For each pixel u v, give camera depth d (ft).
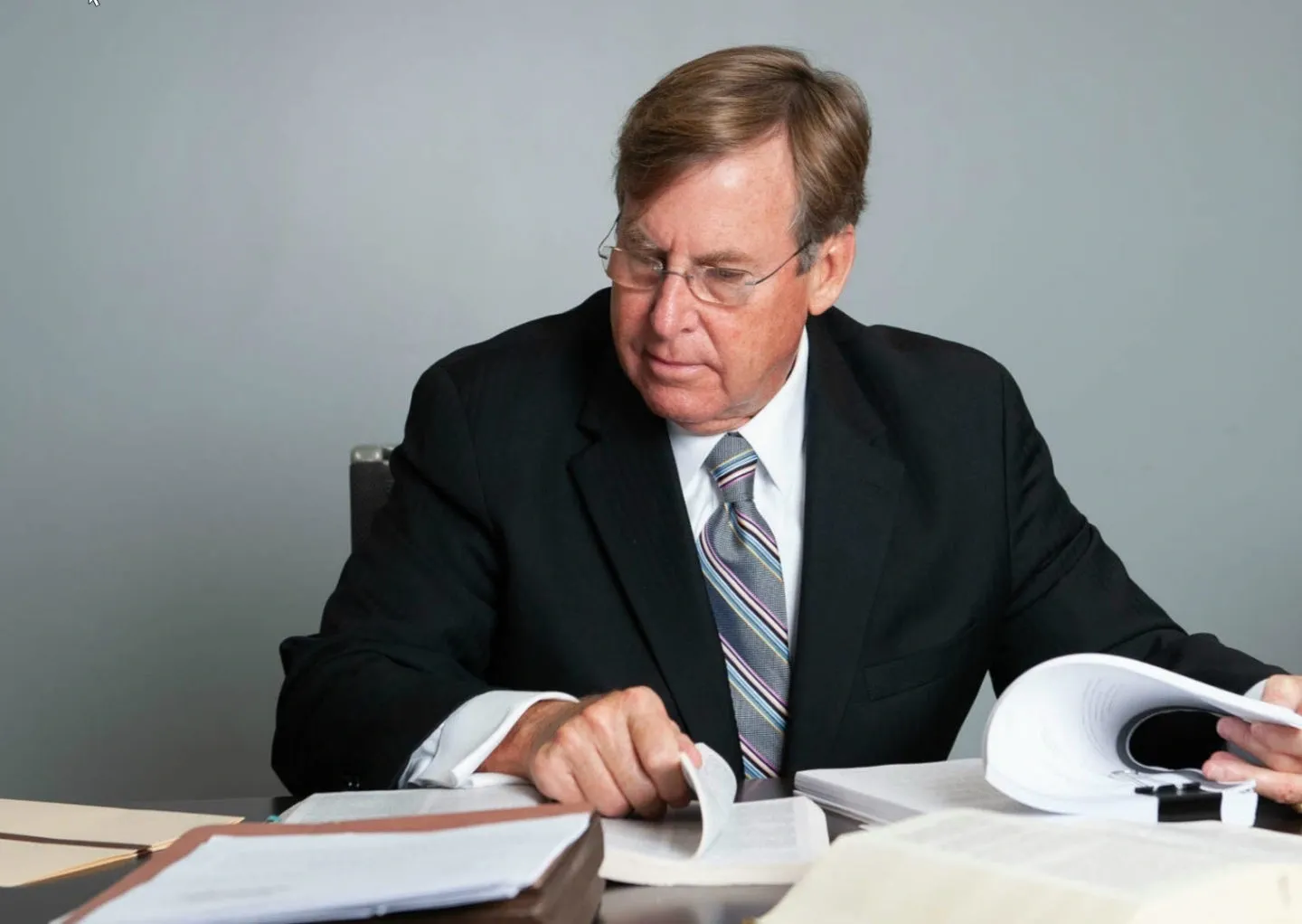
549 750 4.51
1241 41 13.73
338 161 13.20
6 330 13.01
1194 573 13.82
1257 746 4.84
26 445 13.03
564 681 6.44
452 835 3.41
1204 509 13.83
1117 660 4.57
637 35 13.37
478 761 4.92
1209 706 4.76
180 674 13.11
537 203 13.34
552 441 6.80
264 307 13.16
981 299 13.65
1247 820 4.61
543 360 7.07
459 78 13.28
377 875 3.08
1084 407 13.74
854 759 6.41
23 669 13.03
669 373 6.09
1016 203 13.66
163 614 13.10
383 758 5.15
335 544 13.21
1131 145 13.70
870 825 4.61
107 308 13.08
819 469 6.70
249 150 13.14
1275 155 13.75
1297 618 13.84
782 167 5.96
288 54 13.15
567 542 6.59
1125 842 3.42
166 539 13.11
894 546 6.77
